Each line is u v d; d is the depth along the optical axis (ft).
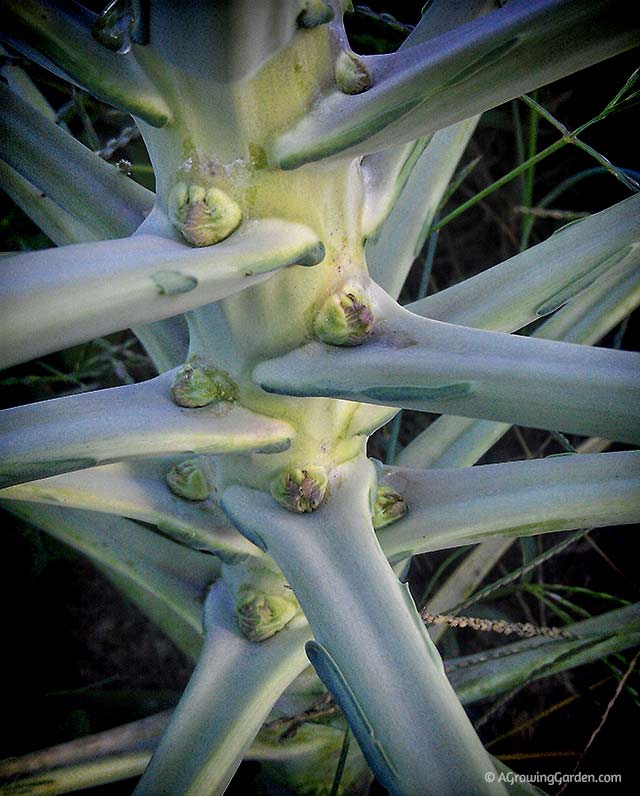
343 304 1.13
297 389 1.14
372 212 1.17
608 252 1.22
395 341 1.13
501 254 2.23
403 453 1.45
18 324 0.98
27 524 1.84
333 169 1.13
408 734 1.07
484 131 2.19
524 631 1.43
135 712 1.72
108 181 1.25
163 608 1.55
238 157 1.11
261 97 1.09
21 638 1.89
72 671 1.92
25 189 1.36
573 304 1.42
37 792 1.35
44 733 1.73
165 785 1.22
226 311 1.15
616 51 1.03
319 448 1.22
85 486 1.25
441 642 1.77
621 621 1.45
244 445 1.18
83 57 1.07
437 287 2.26
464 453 1.44
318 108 1.10
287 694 1.47
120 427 1.14
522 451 2.07
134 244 1.04
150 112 1.10
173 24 1.06
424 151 1.33
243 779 1.65
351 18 1.96
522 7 1.00
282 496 1.21
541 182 2.18
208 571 1.45
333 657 1.11
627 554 1.91
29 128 1.25
